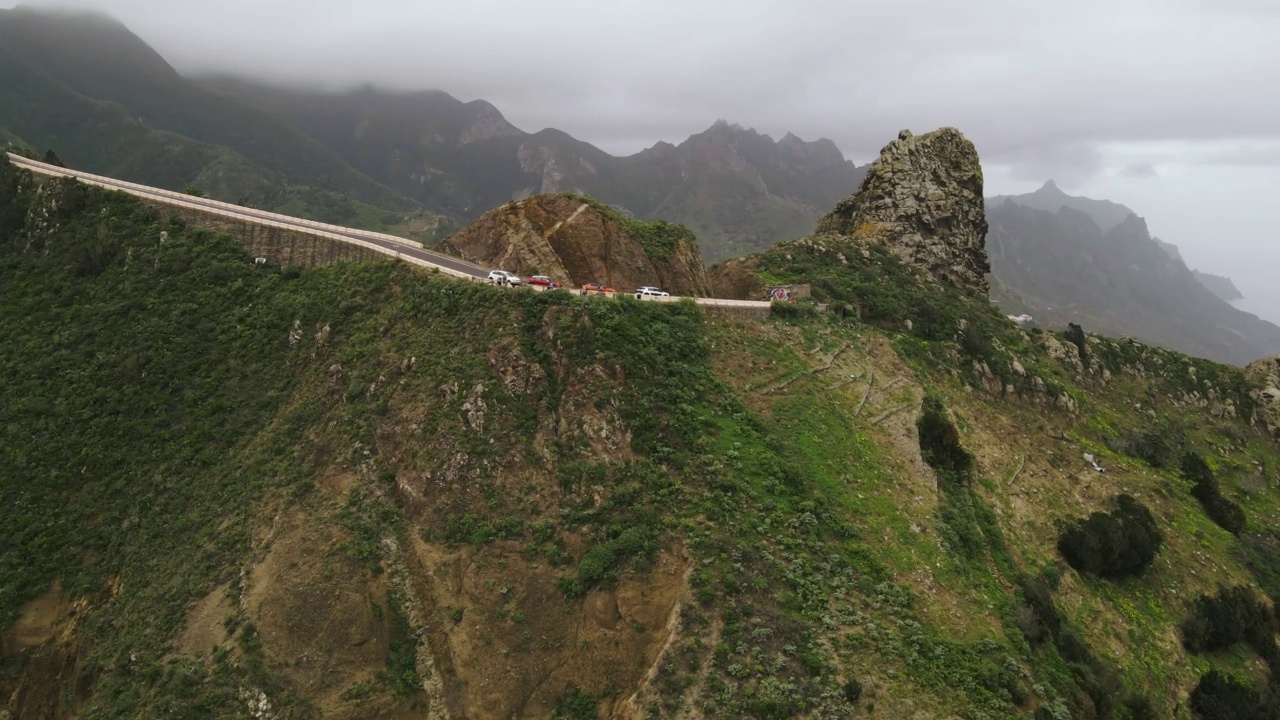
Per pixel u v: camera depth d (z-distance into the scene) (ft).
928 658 119.96
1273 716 165.07
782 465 151.12
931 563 142.51
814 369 195.00
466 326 163.32
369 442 149.89
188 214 225.76
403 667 121.60
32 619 147.54
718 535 130.93
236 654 123.95
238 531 143.84
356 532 134.92
